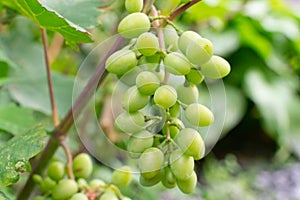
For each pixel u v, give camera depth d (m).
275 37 2.35
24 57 0.88
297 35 2.32
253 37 2.26
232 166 1.81
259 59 2.35
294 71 2.48
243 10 1.78
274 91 2.31
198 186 0.96
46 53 0.68
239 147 2.48
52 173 0.63
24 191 0.65
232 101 2.26
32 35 0.91
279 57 2.40
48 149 0.64
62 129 0.64
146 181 0.53
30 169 0.56
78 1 0.61
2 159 0.56
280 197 1.80
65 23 0.56
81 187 0.61
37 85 0.85
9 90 0.84
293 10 2.38
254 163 2.29
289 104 2.32
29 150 0.56
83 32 0.56
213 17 1.37
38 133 0.58
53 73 0.88
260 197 1.79
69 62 1.11
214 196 1.52
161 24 0.52
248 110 2.43
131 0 0.53
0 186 0.55
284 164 2.18
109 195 0.60
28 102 0.83
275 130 2.23
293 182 1.87
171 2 0.73
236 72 2.32
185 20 1.30
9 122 0.74
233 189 1.60
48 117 0.88
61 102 0.84
